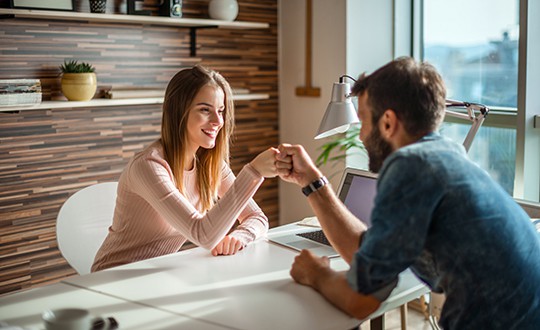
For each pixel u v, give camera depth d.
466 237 1.40
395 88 1.49
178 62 3.66
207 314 1.58
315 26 3.78
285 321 1.52
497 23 3.20
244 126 3.97
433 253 1.47
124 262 2.22
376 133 1.56
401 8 3.67
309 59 3.83
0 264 3.12
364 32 3.62
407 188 1.39
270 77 4.08
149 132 3.59
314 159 3.92
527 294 1.45
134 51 3.46
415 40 3.66
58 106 3.01
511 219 1.44
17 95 2.87
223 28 3.81
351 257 1.73
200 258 2.04
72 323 1.44
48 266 3.29
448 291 1.47
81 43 3.26
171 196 2.05
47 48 3.15
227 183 2.45
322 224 1.81
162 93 3.47
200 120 2.14
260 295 1.70
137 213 2.19
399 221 1.38
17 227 3.16
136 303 1.66
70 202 2.52
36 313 1.61
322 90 3.78
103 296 1.72
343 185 2.39
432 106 1.49
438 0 3.52
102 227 2.56
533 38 2.83
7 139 3.07
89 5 3.24
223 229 2.01
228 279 1.84
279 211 4.24
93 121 3.36
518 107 2.90
